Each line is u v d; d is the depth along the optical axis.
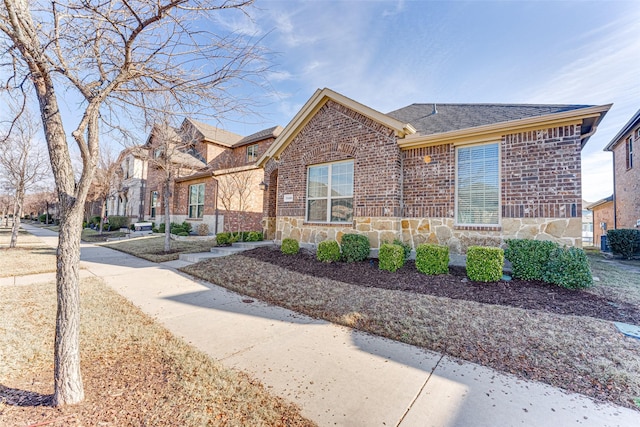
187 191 20.62
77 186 2.78
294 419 2.58
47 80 2.74
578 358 3.63
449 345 4.06
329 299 5.95
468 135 7.83
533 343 3.99
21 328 4.45
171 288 7.14
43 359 3.59
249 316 5.30
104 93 2.83
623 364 3.49
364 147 9.24
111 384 3.04
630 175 15.82
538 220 7.06
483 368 3.53
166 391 2.93
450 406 2.80
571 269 6.00
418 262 7.34
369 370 3.46
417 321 4.77
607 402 2.89
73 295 2.78
